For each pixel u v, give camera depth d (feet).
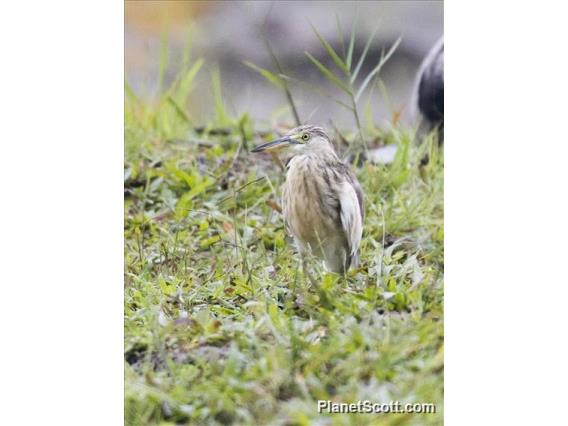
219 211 36.52
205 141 41.42
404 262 32.91
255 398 25.59
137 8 47.21
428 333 27.66
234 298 31.12
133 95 43.42
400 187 38.19
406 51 46.73
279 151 38.65
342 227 33.17
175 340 28.14
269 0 47.26
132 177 37.65
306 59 47.03
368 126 43.06
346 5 47.14
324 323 28.19
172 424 25.82
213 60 47.37
